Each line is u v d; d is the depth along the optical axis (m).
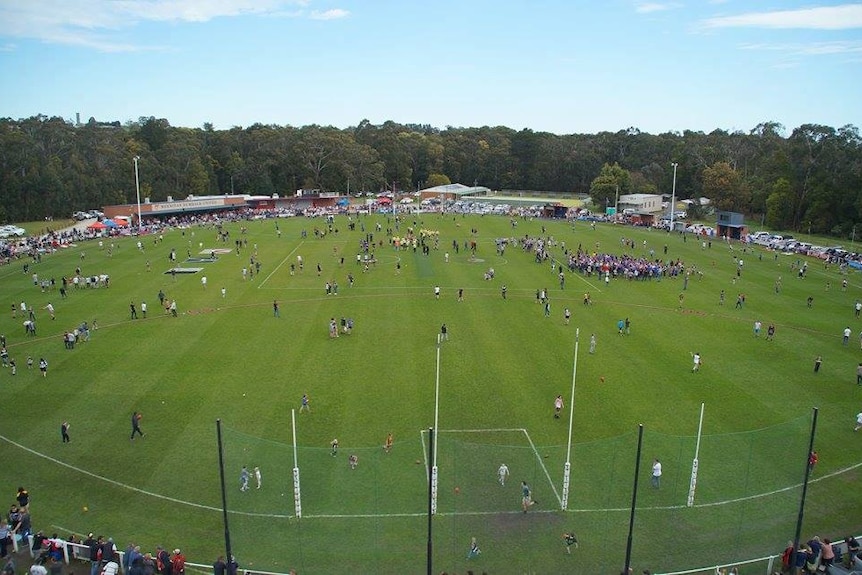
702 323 79.81
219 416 52.22
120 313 82.62
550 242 139.88
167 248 132.50
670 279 105.69
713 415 52.84
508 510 39.84
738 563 35.09
